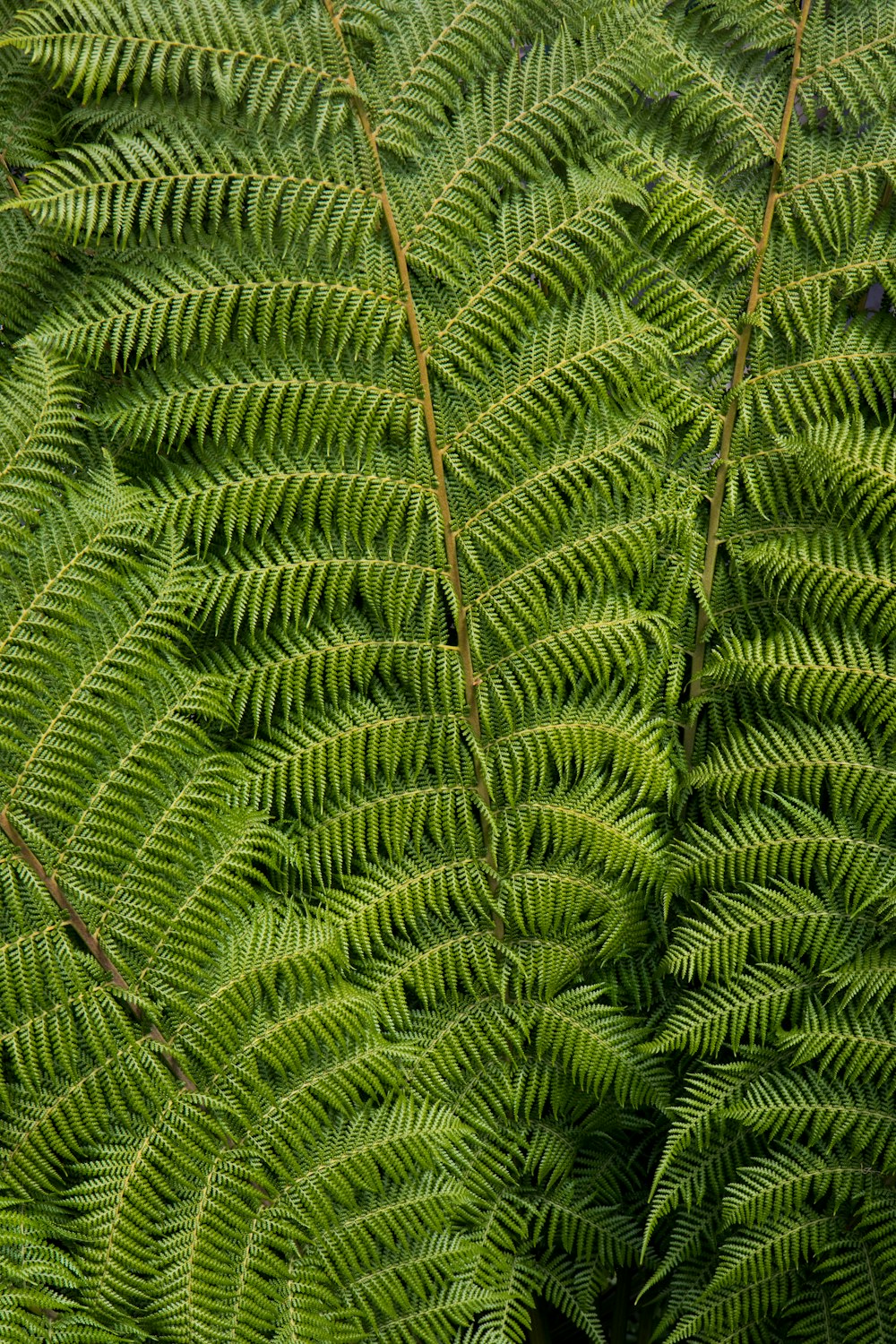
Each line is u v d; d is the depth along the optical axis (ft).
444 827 6.93
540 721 6.97
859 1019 6.82
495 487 6.61
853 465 6.34
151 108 5.56
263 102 5.53
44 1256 5.43
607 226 6.21
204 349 5.81
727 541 7.07
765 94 6.19
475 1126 7.28
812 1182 6.87
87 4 5.21
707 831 7.02
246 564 6.16
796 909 6.93
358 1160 6.45
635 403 6.66
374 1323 6.56
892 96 5.99
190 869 6.03
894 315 6.61
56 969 5.64
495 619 6.71
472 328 6.25
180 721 5.89
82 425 5.96
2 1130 5.51
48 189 5.27
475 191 6.05
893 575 6.44
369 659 6.57
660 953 7.71
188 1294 5.82
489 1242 7.27
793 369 6.69
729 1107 6.88
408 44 5.71
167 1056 6.00
